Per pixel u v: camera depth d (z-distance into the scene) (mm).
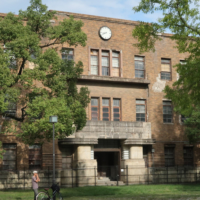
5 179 27078
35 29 22766
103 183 28844
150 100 32719
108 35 31688
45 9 22484
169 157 33000
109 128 29141
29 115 21250
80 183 27594
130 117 31703
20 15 22141
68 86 24688
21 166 27844
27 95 22312
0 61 20281
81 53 30656
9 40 21234
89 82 30594
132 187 25125
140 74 32812
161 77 33594
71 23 22531
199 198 17406
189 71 17312
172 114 33531
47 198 16672
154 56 33406
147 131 30438
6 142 27562
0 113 22547
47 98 21766
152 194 21578
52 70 21953
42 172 28141
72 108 22719
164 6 18188
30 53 22094
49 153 28641
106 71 31516
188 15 17969
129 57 32344
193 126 32781
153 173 31203
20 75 21000
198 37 18016
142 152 30484
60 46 29891
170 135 33031
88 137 28375
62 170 28188
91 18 31297
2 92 20312
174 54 34188
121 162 30219
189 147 33969
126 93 31859
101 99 30797
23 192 22875
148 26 18922
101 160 32031
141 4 18594
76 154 28469
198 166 33719
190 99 17641
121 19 32375
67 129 21406
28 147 28281
